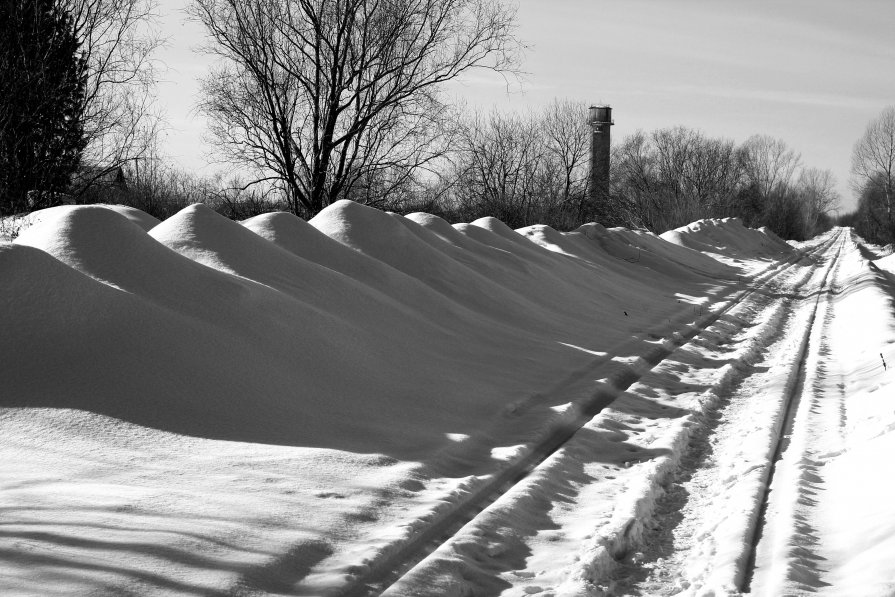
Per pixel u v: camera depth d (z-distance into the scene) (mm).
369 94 21312
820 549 4738
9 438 5391
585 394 8500
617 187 48188
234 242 9531
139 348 6547
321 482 5379
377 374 7898
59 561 3842
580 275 17047
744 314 16109
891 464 5602
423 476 5777
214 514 4645
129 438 5652
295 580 4066
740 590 4242
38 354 6199
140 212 11445
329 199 21328
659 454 6695
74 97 18203
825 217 114062
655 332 13148
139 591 3695
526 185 33656
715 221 40250
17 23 16641
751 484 5844
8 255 6707
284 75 20672
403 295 10727
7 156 16625
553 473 6027
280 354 7332
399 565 4402
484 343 10328
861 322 14039
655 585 4445
